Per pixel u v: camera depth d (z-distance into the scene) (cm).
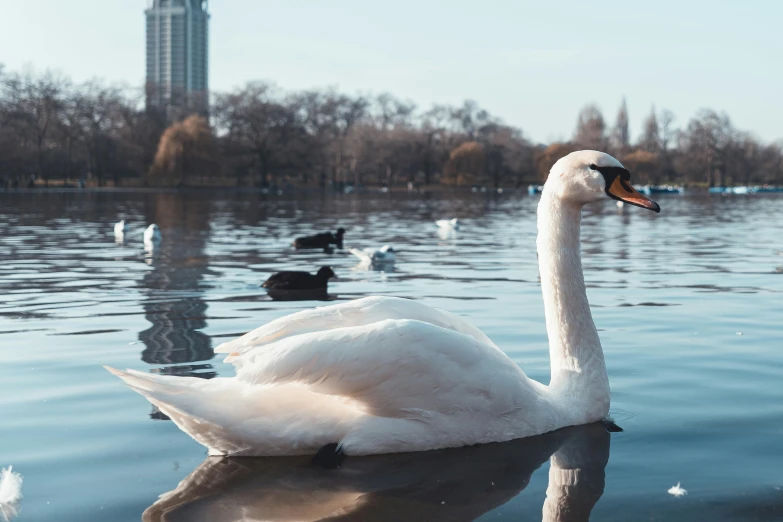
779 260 1952
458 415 556
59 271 1705
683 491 483
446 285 1473
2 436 593
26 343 927
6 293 1362
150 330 1011
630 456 548
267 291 1409
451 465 529
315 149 11806
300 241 2402
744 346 902
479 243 2534
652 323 1054
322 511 457
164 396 509
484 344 588
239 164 11481
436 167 13525
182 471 521
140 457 548
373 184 14025
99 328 1027
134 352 877
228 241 2603
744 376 767
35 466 532
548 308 643
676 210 5494
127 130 11350
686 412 651
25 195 7219
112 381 750
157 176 10444
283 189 11062
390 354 527
